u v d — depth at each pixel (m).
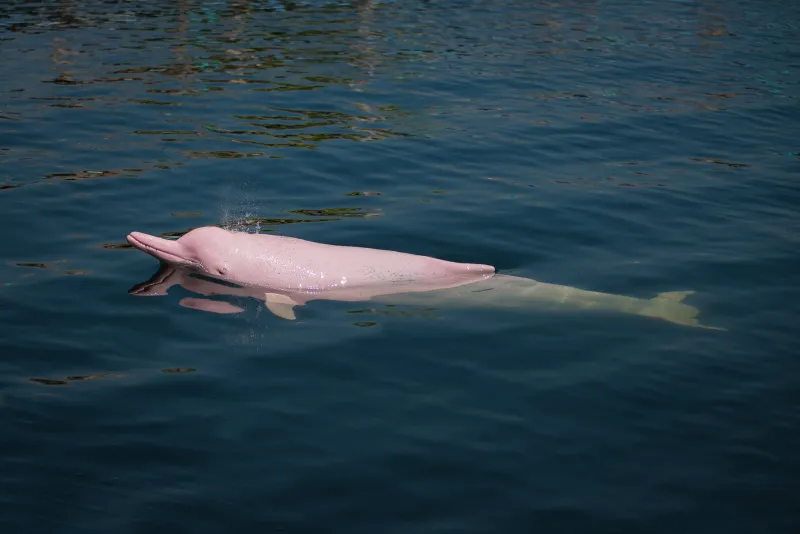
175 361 6.78
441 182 10.82
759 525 5.07
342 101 13.91
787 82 15.95
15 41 16.42
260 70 15.36
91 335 7.12
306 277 8.15
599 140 12.70
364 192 10.40
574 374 6.69
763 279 8.41
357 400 6.29
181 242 8.48
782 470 5.56
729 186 11.04
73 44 16.45
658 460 5.66
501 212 9.93
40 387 6.35
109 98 13.46
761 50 18.19
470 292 8.00
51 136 11.76
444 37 18.31
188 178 10.58
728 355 6.98
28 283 7.95
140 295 7.86
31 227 9.09
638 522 5.09
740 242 9.32
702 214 10.09
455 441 5.83
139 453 5.63
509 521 5.09
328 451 5.70
